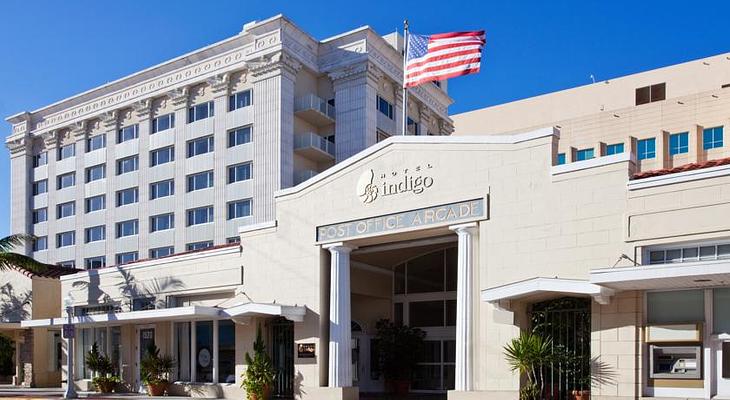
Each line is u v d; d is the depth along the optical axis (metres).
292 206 21.25
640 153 43.84
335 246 19.78
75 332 27.25
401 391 23.09
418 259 24.17
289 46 45.22
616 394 14.14
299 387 20.11
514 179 16.38
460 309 16.80
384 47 48.72
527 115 57.94
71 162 56.59
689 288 13.78
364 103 46.28
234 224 45.12
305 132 46.53
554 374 15.41
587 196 15.09
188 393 23.12
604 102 54.22
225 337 22.81
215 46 47.34
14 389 28.27
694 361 13.52
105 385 25.56
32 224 59.25
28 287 30.03
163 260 24.83
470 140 17.30
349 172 19.81
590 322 14.97
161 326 24.55
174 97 49.66
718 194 13.32
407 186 18.36
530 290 14.77
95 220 53.94
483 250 16.66
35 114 59.62
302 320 20.33
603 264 14.63
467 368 16.45
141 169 51.03
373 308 24.31
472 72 19.78
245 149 45.34
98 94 54.53
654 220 14.04
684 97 42.66
